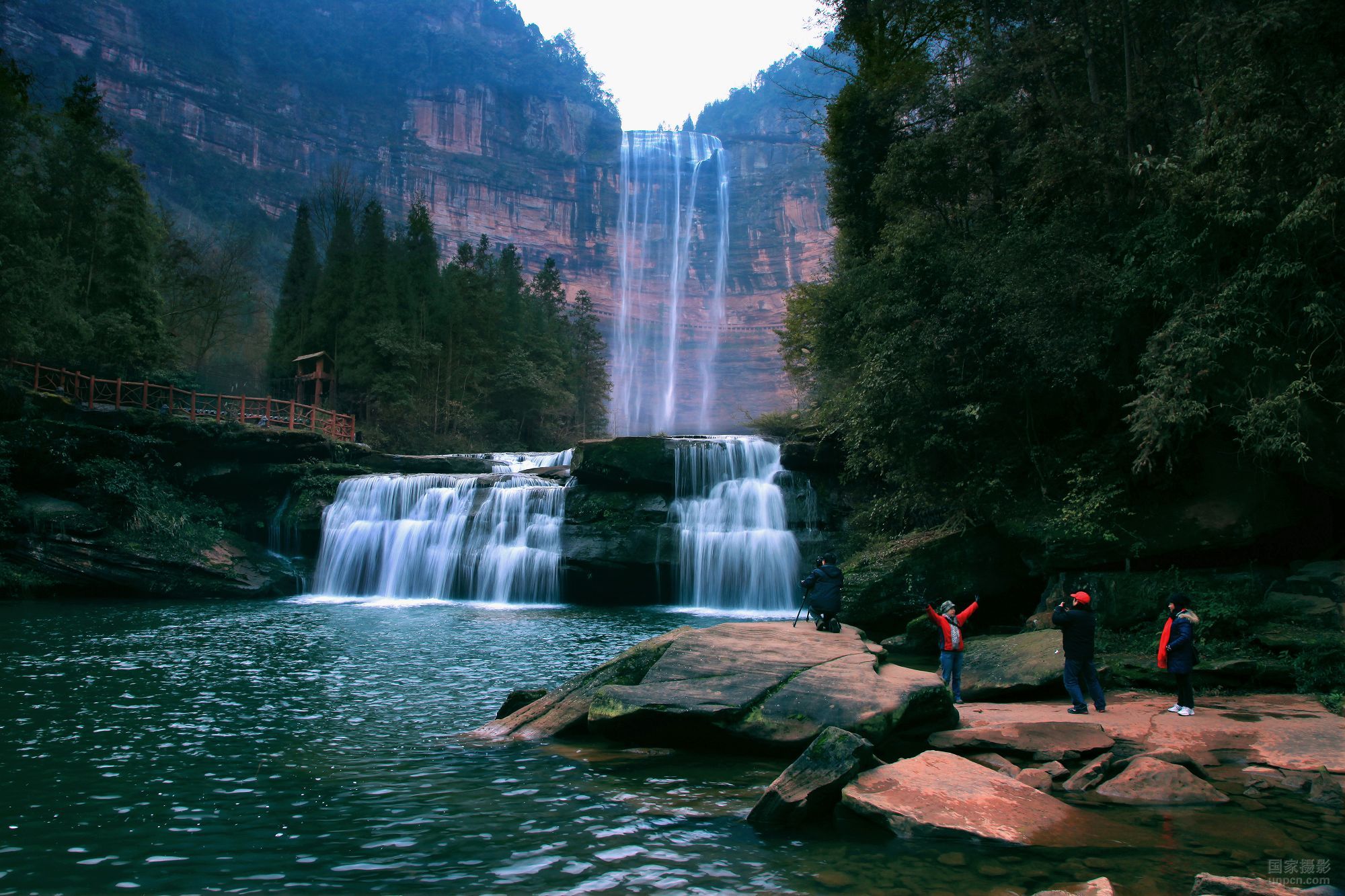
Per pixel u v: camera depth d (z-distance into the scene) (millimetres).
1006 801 6703
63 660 14758
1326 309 11922
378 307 50500
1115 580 14289
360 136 151625
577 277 151500
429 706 11477
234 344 64562
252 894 5445
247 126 134500
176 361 42625
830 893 5242
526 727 9859
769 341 143750
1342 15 12164
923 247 18156
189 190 118438
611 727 9047
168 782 7969
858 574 19047
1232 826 6305
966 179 19609
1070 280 15039
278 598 28047
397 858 6039
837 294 22250
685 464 28234
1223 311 12789
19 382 26719
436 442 49188
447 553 28656
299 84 150000
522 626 20750
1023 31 19359
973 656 12469
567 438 64375
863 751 7117
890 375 16797
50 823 6820
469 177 148250
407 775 8156
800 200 147500
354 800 7406
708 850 6102
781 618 23516
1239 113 13062
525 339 62719
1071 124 16922
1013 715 9844
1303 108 12562
